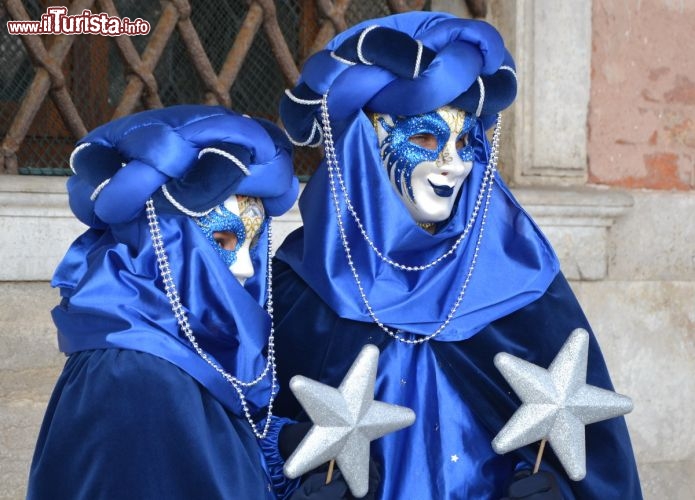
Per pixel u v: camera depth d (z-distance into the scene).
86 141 2.58
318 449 2.51
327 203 2.89
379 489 2.77
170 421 2.41
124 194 2.47
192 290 2.54
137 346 2.45
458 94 2.71
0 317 4.11
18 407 3.99
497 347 2.84
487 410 2.81
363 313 2.84
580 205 4.73
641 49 4.94
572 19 4.82
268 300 2.79
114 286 2.50
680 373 5.05
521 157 4.81
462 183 2.91
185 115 2.56
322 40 4.79
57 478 2.44
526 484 2.65
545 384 2.63
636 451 4.99
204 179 2.48
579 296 4.85
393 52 2.71
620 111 4.93
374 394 2.82
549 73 4.81
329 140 2.87
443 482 2.77
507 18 4.79
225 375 2.55
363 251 2.87
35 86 4.29
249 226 2.62
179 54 4.69
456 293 2.86
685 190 5.05
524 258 2.92
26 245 4.10
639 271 4.97
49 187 4.08
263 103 4.87
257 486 2.46
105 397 2.42
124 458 2.39
